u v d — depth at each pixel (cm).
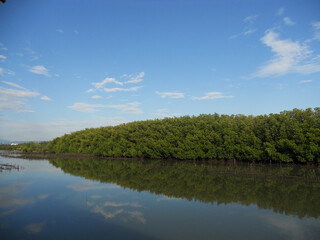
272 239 1819
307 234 1902
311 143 5109
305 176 4466
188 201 2928
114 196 3219
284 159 5634
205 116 8300
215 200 2956
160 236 1895
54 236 1902
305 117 5541
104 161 9094
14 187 3859
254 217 2306
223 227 2067
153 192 3447
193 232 1964
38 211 2562
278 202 2798
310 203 2734
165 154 8494
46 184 4128
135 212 2508
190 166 6688
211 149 7100
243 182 4091
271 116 6219
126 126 10812
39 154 13688
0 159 10581
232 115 7912
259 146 6138
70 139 12706
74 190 3616
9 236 1903
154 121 9819
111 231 2000
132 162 8488
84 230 2025
